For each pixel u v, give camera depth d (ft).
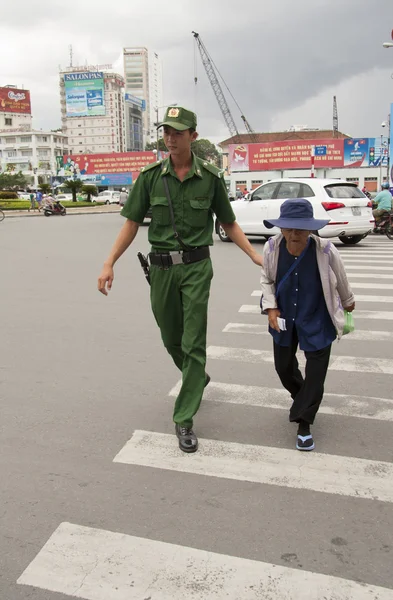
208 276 11.72
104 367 16.83
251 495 9.76
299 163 188.14
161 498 9.69
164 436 12.11
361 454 11.18
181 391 11.63
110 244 52.03
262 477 10.35
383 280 30.73
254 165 192.65
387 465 10.74
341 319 10.96
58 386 15.28
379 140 182.50
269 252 11.10
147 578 7.71
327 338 11.10
